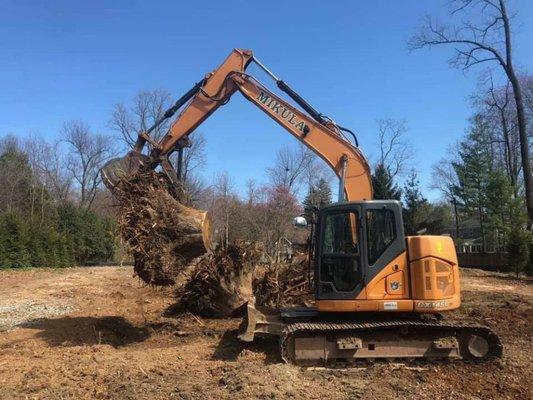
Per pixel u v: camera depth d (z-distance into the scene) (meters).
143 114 47.53
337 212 8.48
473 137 47.97
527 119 41.22
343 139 10.37
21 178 47.34
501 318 12.38
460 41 29.28
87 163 57.62
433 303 8.12
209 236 10.33
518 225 36.34
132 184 10.16
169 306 13.31
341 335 8.22
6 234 28.50
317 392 6.80
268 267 12.88
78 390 6.91
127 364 8.08
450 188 54.03
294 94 10.69
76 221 36.16
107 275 24.48
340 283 8.32
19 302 14.82
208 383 7.11
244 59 10.95
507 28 28.81
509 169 42.94
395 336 8.30
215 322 11.74
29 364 8.16
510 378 7.48
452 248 8.45
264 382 7.00
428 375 7.64
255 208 36.91
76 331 10.63
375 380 7.37
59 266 31.84
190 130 10.89
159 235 9.70
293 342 8.17
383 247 8.30
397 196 38.59
